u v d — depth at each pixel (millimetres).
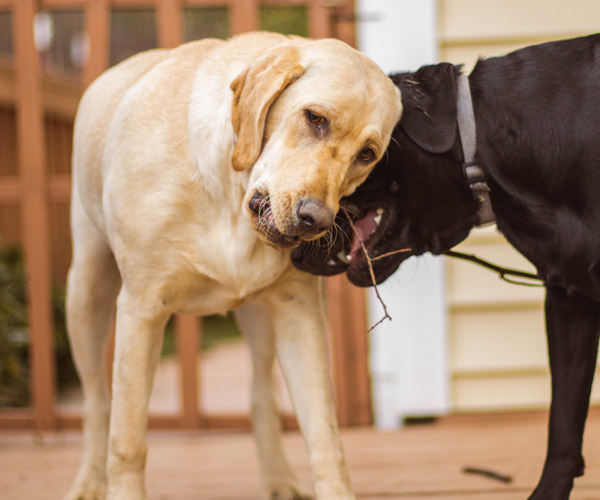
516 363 4230
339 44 2193
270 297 2477
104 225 2693
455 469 3355
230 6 4113
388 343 4199
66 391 5551
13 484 3330
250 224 2168
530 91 2428
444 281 4184
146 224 2334
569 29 4160
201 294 2461
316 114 2064
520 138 2395
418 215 2506
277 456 3002
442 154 2416
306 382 2455
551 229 2402
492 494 2990
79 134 2822
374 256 2529
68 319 2906
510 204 2443
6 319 5273
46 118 6773
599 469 3244
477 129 2422
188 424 4234
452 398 4250
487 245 4180
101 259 2854
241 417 4227
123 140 2387
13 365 5148
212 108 2311
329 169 2055
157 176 2334
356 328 4219
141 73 2627
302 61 2121
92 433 2928
